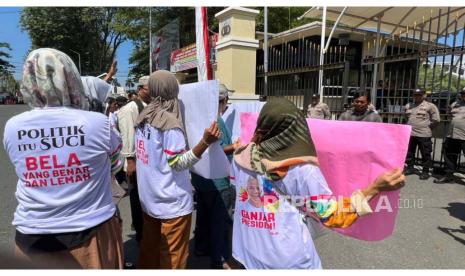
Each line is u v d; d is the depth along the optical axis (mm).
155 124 2229
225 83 6668
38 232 1601
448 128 6484
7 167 7164
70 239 1628
